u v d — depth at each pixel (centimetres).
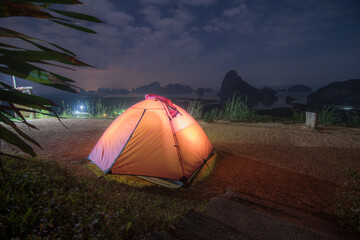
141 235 192
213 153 550
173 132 426
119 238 175
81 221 193
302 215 300
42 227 165
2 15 68
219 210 282
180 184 397
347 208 313
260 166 484
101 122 908
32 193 221
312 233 238
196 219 246
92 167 452
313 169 468
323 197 359
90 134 715
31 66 85
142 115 439
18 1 68
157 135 421
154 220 228
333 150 588
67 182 296
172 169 399
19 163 331
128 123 443
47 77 87
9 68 83
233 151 580
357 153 563
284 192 377
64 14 81
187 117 514
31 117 950
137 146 414
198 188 392
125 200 276
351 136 711
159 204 293
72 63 90
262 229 244
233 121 1042
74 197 244
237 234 225
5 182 229
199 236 217
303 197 360
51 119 945
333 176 435
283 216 302
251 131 785
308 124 842
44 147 575
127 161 408
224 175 441
